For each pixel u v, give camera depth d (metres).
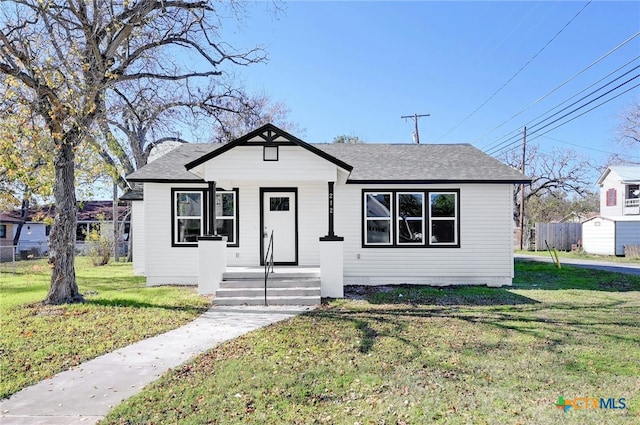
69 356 6.04
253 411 4.21
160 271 12.99
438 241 13.03
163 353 6.18
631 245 25.16
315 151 10.83
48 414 4.24
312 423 3.95
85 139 10.66
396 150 15.62
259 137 10.96
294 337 6.89
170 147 23.78
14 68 9.16
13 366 5.60
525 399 4.42
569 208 45.75
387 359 5.73
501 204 12.97
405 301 10.29
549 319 8.12
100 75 10.01
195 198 13.11
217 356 5.99
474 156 14.77
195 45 12.09
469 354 5.93
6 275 17.03
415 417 4.03
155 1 10.45
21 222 31.89
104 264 21.95
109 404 4.47
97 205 39.97
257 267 12.62
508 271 12.90
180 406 4.35
